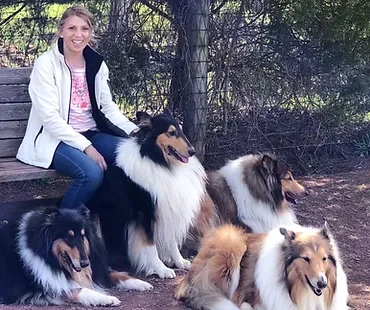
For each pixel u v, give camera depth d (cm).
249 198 449
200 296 365
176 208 415
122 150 421
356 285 405
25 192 538
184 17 518
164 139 412
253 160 458
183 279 383
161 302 378
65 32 419
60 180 557
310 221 488
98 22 524
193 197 423
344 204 515
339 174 573
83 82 432
